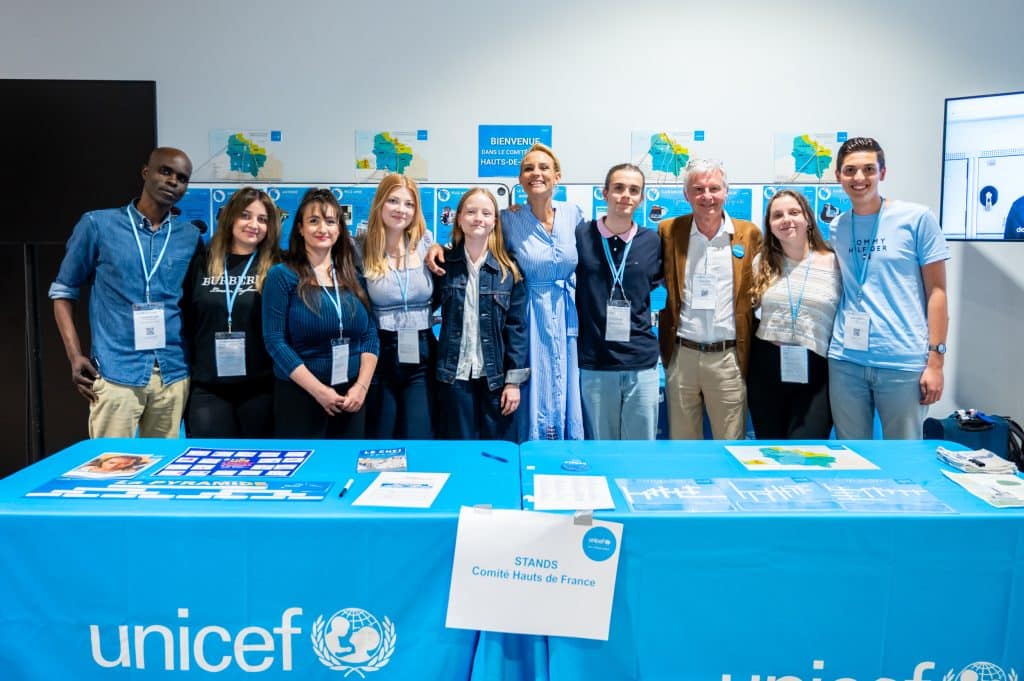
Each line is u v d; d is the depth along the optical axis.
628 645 1.42
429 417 2.73
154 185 2.64
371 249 2.63
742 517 1.40
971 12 3.46
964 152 3.29
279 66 3.54
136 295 2.61
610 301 2.74
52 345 3.68
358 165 3.59
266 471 1.68
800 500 1.49
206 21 3.51
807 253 2.75
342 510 1.43
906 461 1.78
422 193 3.60
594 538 1.39
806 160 3.54
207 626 1.43
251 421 2.63
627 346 2.77
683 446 1.92
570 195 3.59
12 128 3.52
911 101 3.51
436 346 2.77
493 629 1.40
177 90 3.54
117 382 2.59
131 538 1.40
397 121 3.56
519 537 1.40
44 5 3.49
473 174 3.59
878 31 3.48
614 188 2.71
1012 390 3.64
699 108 3.53
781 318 2.71
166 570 1.41
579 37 3.51
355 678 1.44
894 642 1.43
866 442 1.96
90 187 3.55
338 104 3.56
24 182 3.54
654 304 3.71
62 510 1.42
